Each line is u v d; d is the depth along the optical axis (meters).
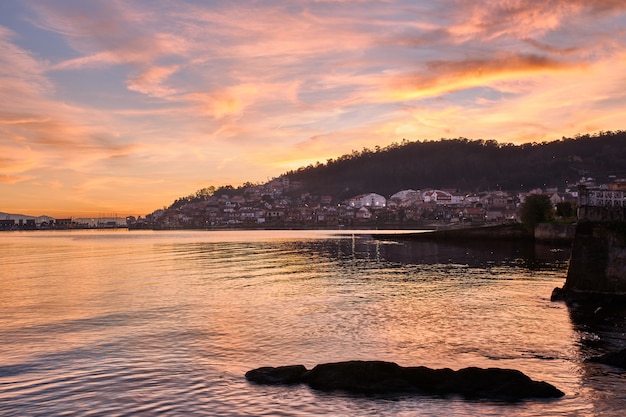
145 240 163.25
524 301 32.75
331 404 15.54
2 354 20.94
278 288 40.22
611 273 31.45
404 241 122.88
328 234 197.88
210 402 15.83
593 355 20.33
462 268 54.19
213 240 149.88
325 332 24.44
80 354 20.94
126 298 35.34
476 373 16.53
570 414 14.59
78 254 90.00
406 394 16.20
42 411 15.21
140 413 15.08
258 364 19.56
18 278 49.25
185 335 24.02
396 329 24.94
